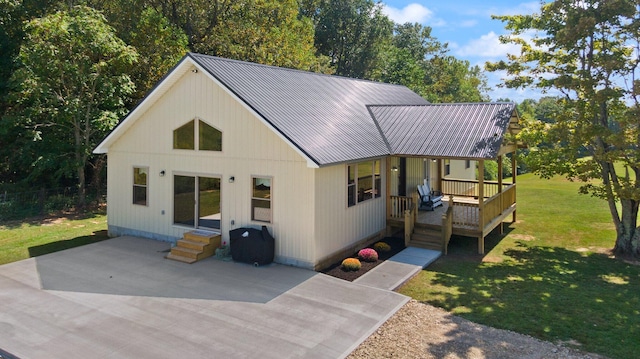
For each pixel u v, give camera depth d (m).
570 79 14.40
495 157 14.06
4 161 24.36
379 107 18.94
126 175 16.88
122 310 10.06
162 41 25.44
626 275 13.11
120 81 22.00
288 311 10.05
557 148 15.28
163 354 8.15
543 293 11.60
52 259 13.84
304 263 12.99
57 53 20.48
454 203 15.80
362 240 15.35
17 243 16.30
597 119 15.06
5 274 12.45
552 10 14.85
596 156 14.30
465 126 16.16
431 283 12.29
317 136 13.53
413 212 16.12
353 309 10.21
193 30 31.58
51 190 23.67
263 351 8.29
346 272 12.88
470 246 16.22
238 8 31.69
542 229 18.94
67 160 22.12
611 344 8.85
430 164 21.36
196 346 8.45
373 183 15.98
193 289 11.33
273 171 13.34
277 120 13.03
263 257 13.11
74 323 9.40
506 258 14.78
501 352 8.45
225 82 13.58
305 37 37.84
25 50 20.62
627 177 14.70
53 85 21.52
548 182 34.38
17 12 23.53
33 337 8.77
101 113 22.14
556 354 8.42
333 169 13.52
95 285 11.59
